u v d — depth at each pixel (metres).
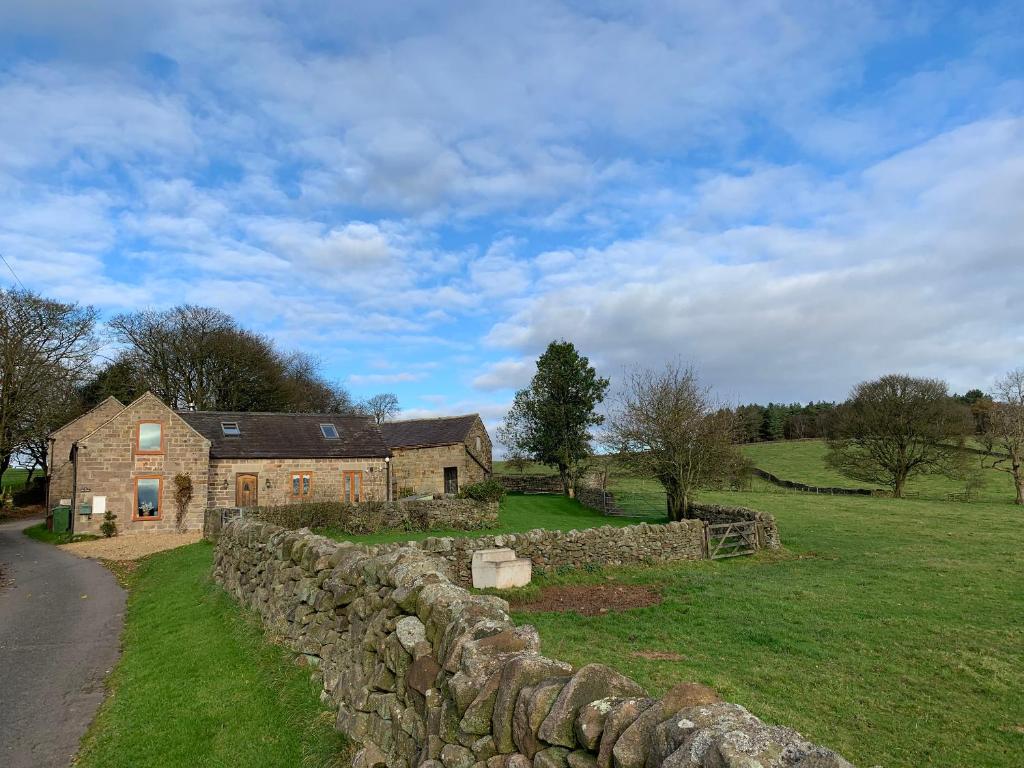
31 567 19.44
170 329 47.12
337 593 7.11
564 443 42.22
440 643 4.87
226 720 6.68
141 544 23.55
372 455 33.25
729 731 2.54
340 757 5.52
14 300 37.81
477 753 3.82
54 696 8.03
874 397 42.88
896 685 8.98
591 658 9.47
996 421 39.47
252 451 30.59
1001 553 20.86
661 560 19.61
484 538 16.72
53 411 40.22
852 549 22.31
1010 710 8.13
